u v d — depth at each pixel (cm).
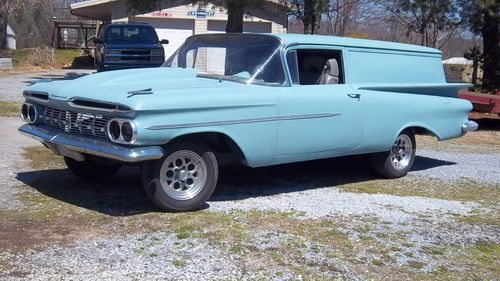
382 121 755
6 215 565
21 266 447
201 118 577
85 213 582
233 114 599
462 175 872
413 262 502
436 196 735
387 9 2516
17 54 3288
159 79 639
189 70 680
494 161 1018
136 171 775
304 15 1697
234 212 608
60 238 510
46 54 2891
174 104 554
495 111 1420
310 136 671
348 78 735
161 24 2822
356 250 521
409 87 798
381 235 564
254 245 514
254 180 766
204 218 581
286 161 663
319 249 516
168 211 591
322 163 887
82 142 575
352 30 2762
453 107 859
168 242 510
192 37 745
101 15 3338
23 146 899
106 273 442
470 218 642
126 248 492
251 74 647
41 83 671
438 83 859
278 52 659
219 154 640
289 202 661
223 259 480
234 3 1551
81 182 704
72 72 2575
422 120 815
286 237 540
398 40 2781
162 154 557
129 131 537
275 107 632
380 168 804
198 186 599
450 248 542
